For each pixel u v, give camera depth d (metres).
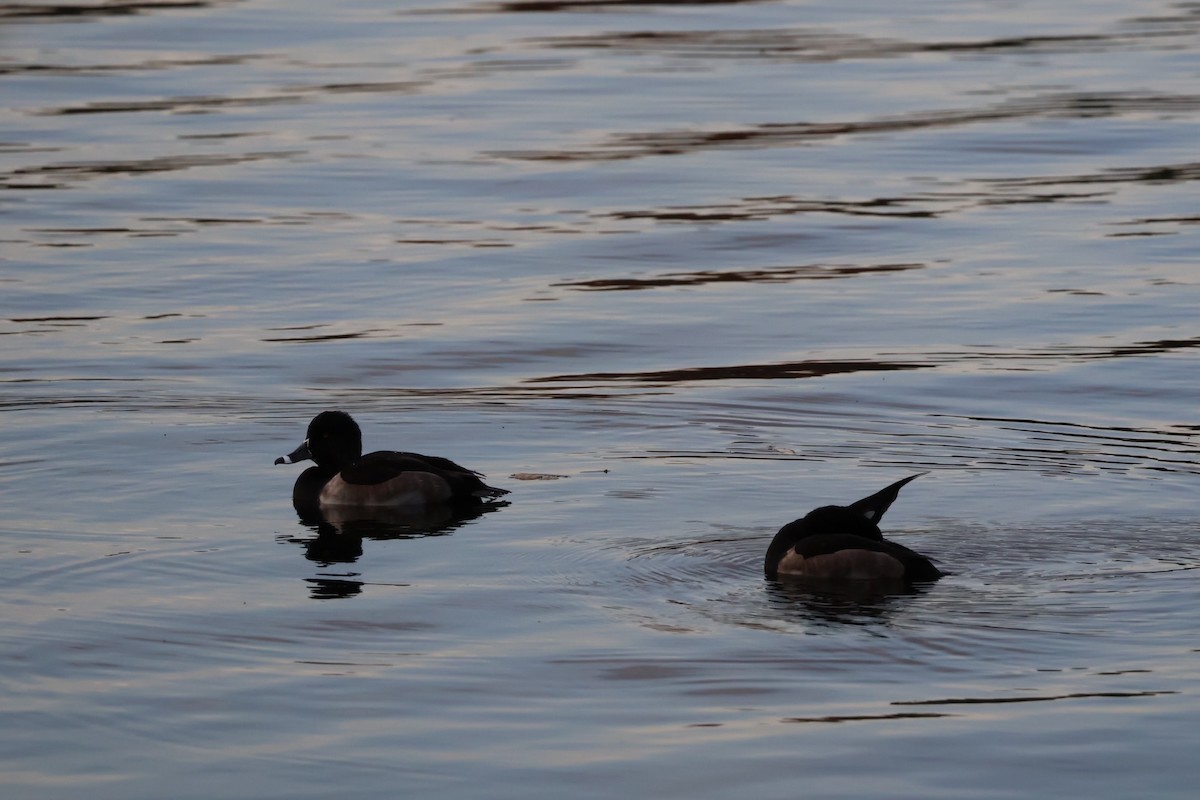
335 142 30.25
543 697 9.64
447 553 12.34
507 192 26.64
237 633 10.69
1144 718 9.20
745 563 11.95
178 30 42.34
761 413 16.20
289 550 12.48
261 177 27.72
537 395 16.92
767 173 27.73
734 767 8.77
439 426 15.95
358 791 8.56
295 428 15.88
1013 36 41.81
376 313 20.25
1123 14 45.59
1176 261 22.14
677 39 41.25
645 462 14.70
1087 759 8.78
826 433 15.50
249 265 22.47
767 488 13.87
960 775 8.65
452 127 31.38
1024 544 12.17
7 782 8.69
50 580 11.70
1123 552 11.96
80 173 27.98
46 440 15.30
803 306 20.41
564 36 41.72
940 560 11.85
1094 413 15.99
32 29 42.47
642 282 21.56
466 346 18.84
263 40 41.00
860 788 8.53
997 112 32.50
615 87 35.03
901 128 31.12
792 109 32.84
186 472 14.52
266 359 18.27
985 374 17.45
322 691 9.77
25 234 24.11
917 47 40.06
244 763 8.88
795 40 41.00
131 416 16.16
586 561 12.05
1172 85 34.94
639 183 27.11
